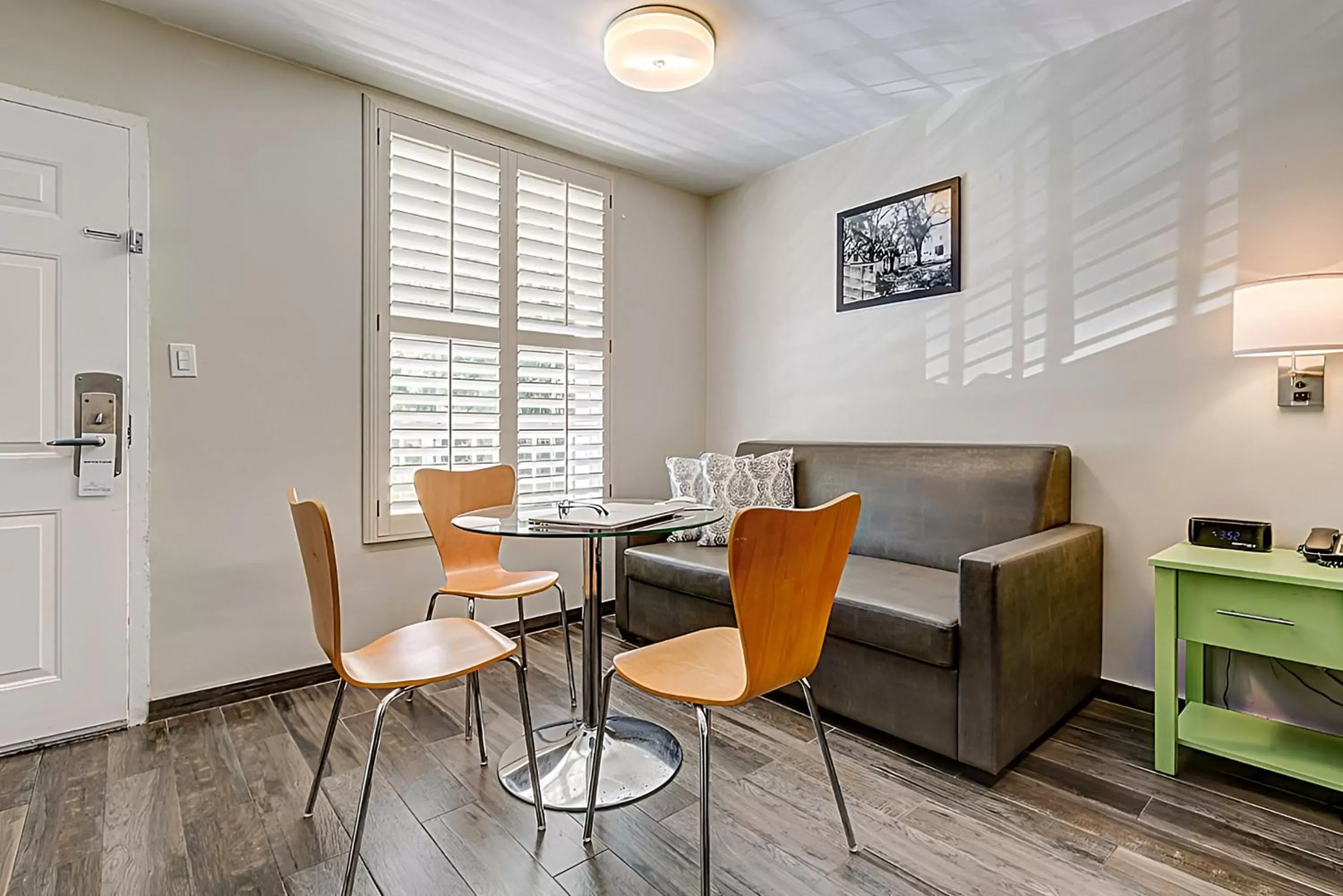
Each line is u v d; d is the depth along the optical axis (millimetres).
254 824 1592
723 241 3785
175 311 2209
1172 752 1790
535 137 3051
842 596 2068
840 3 2080
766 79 2559
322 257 2512
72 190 2029
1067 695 2086
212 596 2291
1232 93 2041
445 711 2260
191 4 2090
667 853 1491
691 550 2811
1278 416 1976
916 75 2549
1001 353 2602
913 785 1774
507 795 1730
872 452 2812
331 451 2543
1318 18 1892
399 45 2322
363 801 1335
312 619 2500
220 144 2291
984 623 1739
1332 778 1583
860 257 3084
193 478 2250
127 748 1981
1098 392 2340
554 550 3264
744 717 2209
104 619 2084
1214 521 1933
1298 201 1932
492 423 2947
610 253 3404
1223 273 2068
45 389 1995
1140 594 2246
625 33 2121
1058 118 2422
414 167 2719
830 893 1358
